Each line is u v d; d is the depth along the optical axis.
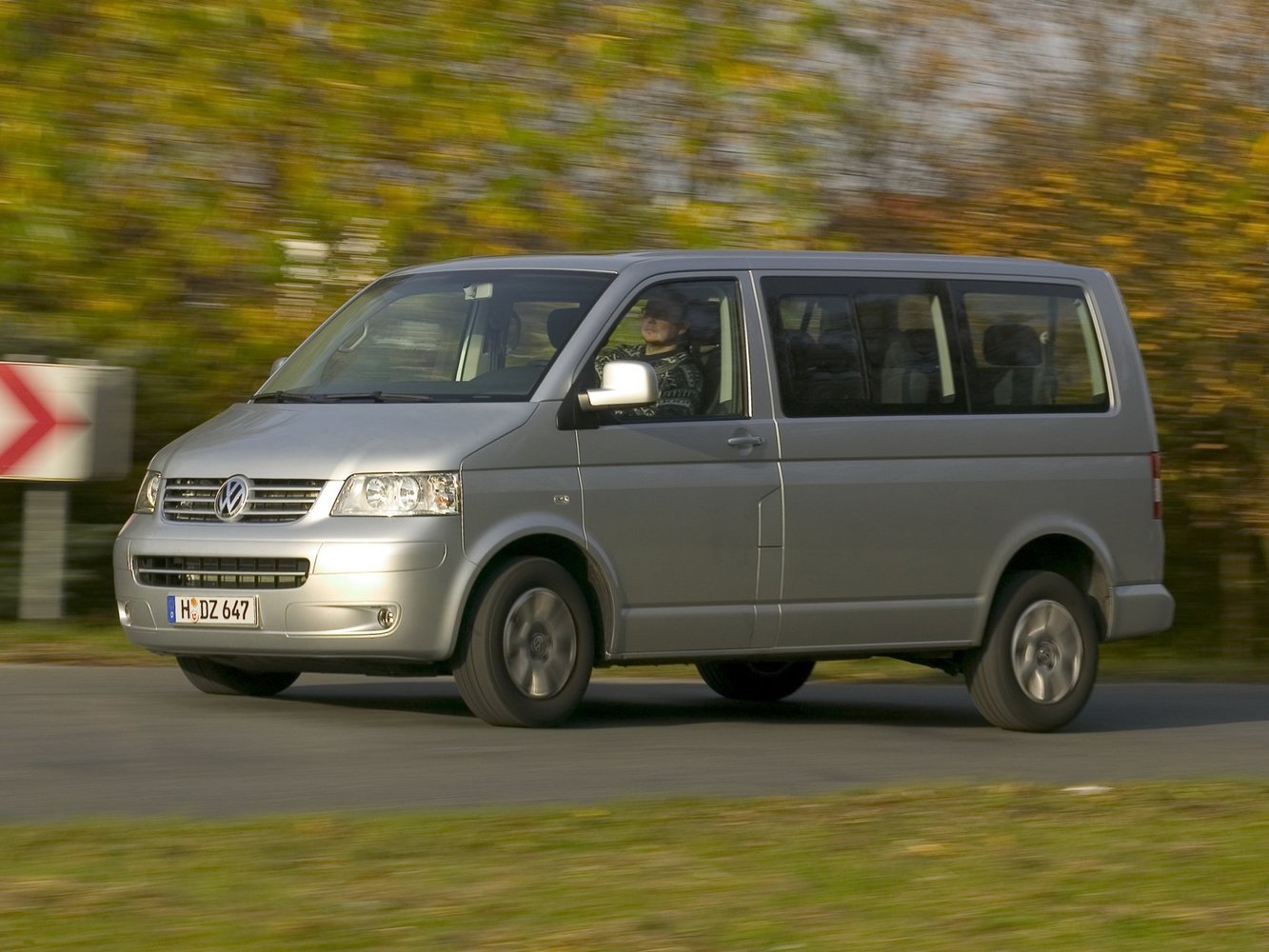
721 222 49.56
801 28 50.53
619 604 30.48
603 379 30.42
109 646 40.22
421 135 46.94
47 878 17.70
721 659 31.92
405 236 46.72
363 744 27.89
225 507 29.67
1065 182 60.75
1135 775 28.34
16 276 45.72
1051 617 34.62
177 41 46.22
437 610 28.91
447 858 19.14
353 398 31.08
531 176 48.22
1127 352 36.22
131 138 46.50
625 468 30.55
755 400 31.95
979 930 16.94
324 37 47.25
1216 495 63.22
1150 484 36.03
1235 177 59.00
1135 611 35.69
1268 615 69.62
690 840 20.52
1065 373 35.44
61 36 46.66
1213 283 59.06
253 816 21.50
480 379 30.88
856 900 17.91
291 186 46.47
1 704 31.00
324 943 15.68
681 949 15.91
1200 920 17.69
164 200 46.41
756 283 32.50
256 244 46.47
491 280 32.38
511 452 29.58
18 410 39.44
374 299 33.56
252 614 29.27
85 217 45.97
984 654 34.16
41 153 45.25
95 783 23.83
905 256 34.38
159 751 26.69
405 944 15.75
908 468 33.12
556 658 30.03
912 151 59.44
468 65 48.00
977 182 61.53
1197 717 38.59
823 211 53.59
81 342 46.97
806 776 26.77
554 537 30.06
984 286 34.78
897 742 31.70
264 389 33.00
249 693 33.44
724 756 28.52
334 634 28.83
